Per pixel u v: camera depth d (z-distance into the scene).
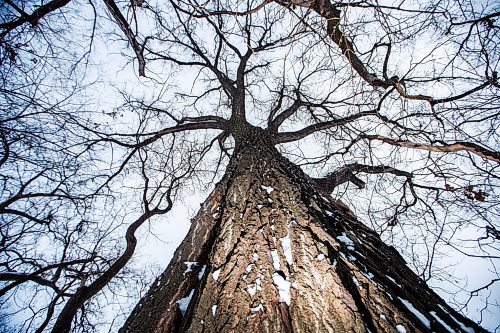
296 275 1.41
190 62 5.98
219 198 2.77
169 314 1.64
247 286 1.43
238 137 4.41
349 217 2.49
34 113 3.35
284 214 1.91
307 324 1.17
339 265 1.40
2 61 2.91
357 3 2.52
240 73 5.81
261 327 1.21
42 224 4.26
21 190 3.92
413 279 1.64
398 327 1.10
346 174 4.53
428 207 4.66
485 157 3.15
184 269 1.96
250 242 1.73
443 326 1.17
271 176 2.53
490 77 3.07
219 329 1.25
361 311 1.18
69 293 4.37
